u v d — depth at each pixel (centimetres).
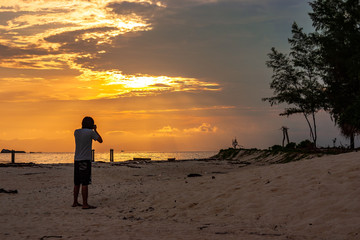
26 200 970
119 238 491
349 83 2903
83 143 855
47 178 1755
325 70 3056
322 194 691
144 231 550
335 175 802
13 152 2969
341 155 1059
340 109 2956
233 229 564
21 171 2045
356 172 786
